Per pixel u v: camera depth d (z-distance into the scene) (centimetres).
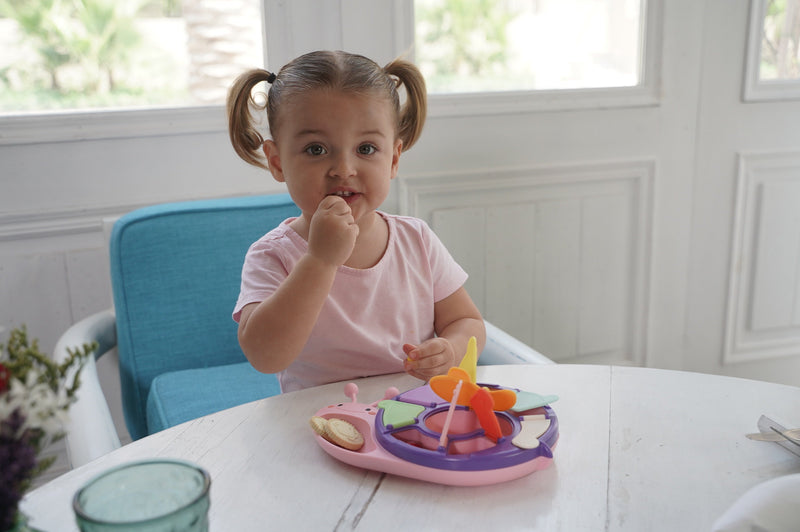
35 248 150
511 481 57
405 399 67
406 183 168
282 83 84
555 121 178
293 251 93
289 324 76
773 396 72
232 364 135
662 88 185
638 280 196
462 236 177
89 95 152
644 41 181
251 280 89
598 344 198
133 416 130
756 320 209
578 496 55
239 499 55
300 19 157
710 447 62
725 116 192
